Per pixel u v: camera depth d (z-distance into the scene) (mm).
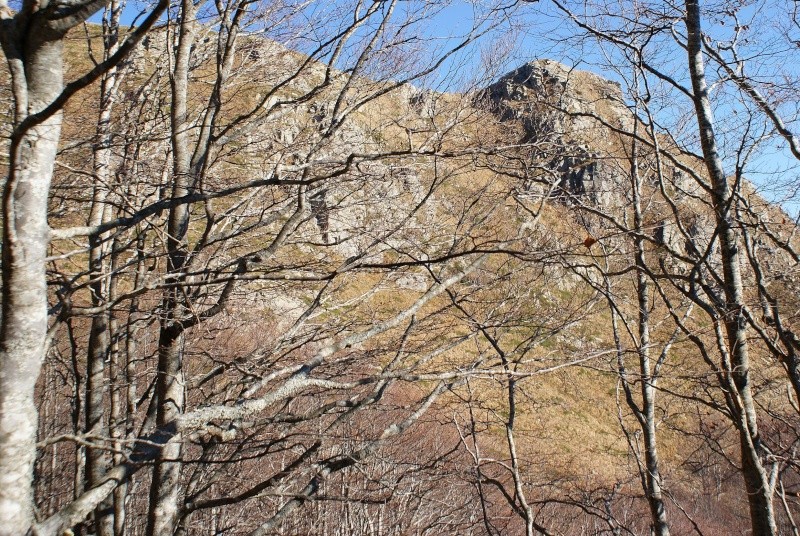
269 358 4492
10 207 2176
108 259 4977
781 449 5098
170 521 3674
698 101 5496
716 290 6359
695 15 5637
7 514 2064
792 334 4668
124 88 5453
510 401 4449
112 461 4398
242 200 4434
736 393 4645
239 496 3662
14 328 2180
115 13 4977
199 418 3018
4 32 2299
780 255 5797
